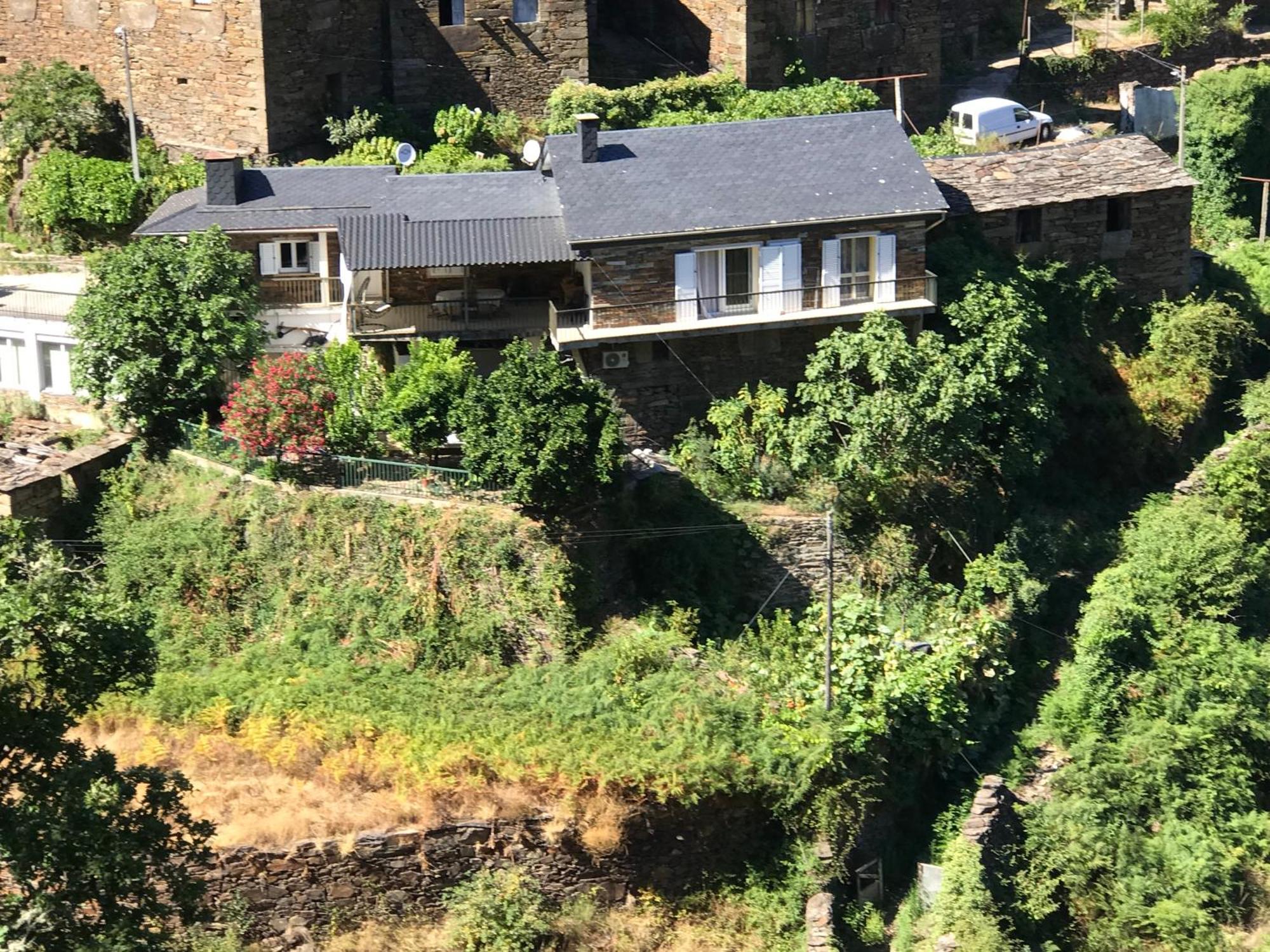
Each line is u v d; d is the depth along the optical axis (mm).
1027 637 42656
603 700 38000
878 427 41938
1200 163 56562
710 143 44656
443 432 40844
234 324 43062
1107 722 40750
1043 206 47406
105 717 38062
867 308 43719
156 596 40906
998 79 62344
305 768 37219
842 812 37062
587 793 36531
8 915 29203
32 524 33812
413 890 36469
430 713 37938
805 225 43000
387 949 36156
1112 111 61625
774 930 36688
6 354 46031
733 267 43156
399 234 43188
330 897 36281
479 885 36375
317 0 51375
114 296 42781
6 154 53625
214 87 51781
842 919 36875
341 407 40969
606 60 56312
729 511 42000
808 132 45031
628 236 42281
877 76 57531
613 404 41500
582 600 39594
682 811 36812
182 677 39062
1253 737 40875
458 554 39594
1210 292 50500
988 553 43531
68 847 29516
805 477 42812
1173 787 39719
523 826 36500
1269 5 67500
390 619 39625
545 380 39250
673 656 39281
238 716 38094
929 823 39031
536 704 38156
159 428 43156
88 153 53438
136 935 29984
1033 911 37625
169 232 45000
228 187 46031
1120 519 46031
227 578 40656
